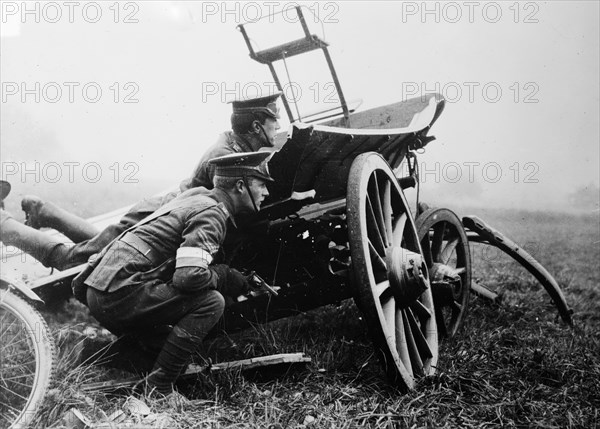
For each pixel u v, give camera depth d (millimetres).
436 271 3992
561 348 3998
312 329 4031
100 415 2572
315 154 3029
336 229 3543
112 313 2770
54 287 3154
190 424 2543
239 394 2867
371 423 2711
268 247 3404
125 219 3291
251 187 2939
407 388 2961
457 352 3613
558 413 2861
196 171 3496
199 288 2729
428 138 4086
